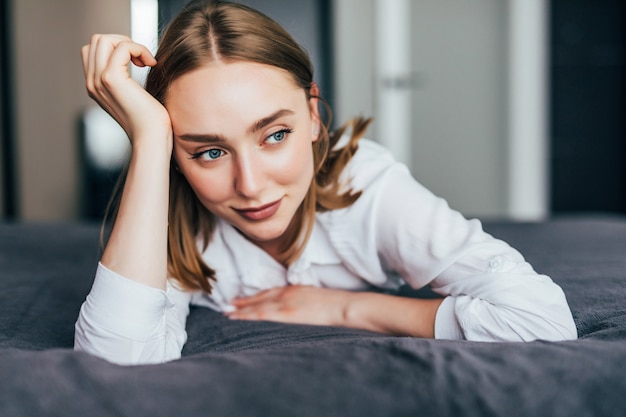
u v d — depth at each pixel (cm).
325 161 105
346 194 102
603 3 441
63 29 391
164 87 86
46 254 158
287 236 107
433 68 440
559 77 445
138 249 83
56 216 400
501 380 63
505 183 445
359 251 104
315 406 59
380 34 403
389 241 101
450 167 445
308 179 90
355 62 411
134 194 84
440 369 64
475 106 443
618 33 443
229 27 82
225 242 109
